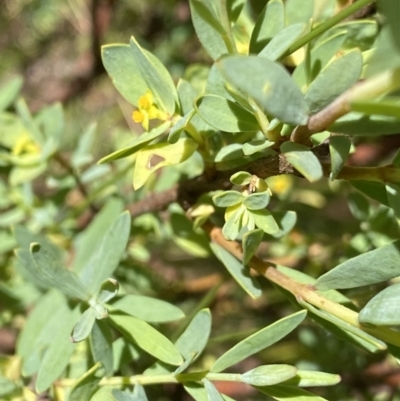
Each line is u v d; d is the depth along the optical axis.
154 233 0.28
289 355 0.31
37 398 0.19
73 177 0.28
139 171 0.16
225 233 0.15
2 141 0.27
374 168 0.15
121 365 0.18
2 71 0.56
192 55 0.37
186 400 0.29
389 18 0.10
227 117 0.15
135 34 0.41
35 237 0.22
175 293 0.31
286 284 0.16
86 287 0.18
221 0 0.14
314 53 0.15
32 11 0.53
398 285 0.14
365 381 0.26
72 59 0.54
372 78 0.11
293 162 0.13
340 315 0.15
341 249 0.27
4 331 0.31
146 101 0.16
